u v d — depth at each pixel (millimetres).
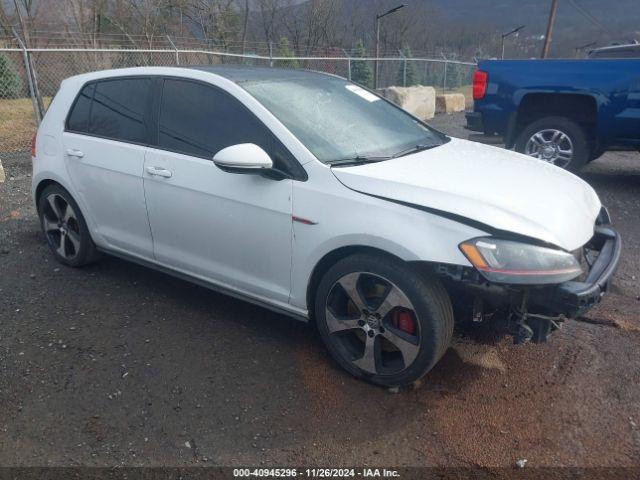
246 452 2740
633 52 8469
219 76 3693
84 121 4379
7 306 4105
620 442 2787
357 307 3119
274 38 31562
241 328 3818
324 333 3320
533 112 7461
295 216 3197
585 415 2971
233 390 3172
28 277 4590
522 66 7141
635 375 3293
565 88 6902
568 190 3453
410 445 2777
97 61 16438
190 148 3688
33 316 3967
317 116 3631
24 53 9992
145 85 4023
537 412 2994
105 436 2836
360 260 3037
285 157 3289
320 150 3316
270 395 3131
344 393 3148
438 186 3031
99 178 4176
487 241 2785
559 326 3018
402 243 2857
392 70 21297
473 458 2695
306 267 3240
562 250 2887
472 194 2998
